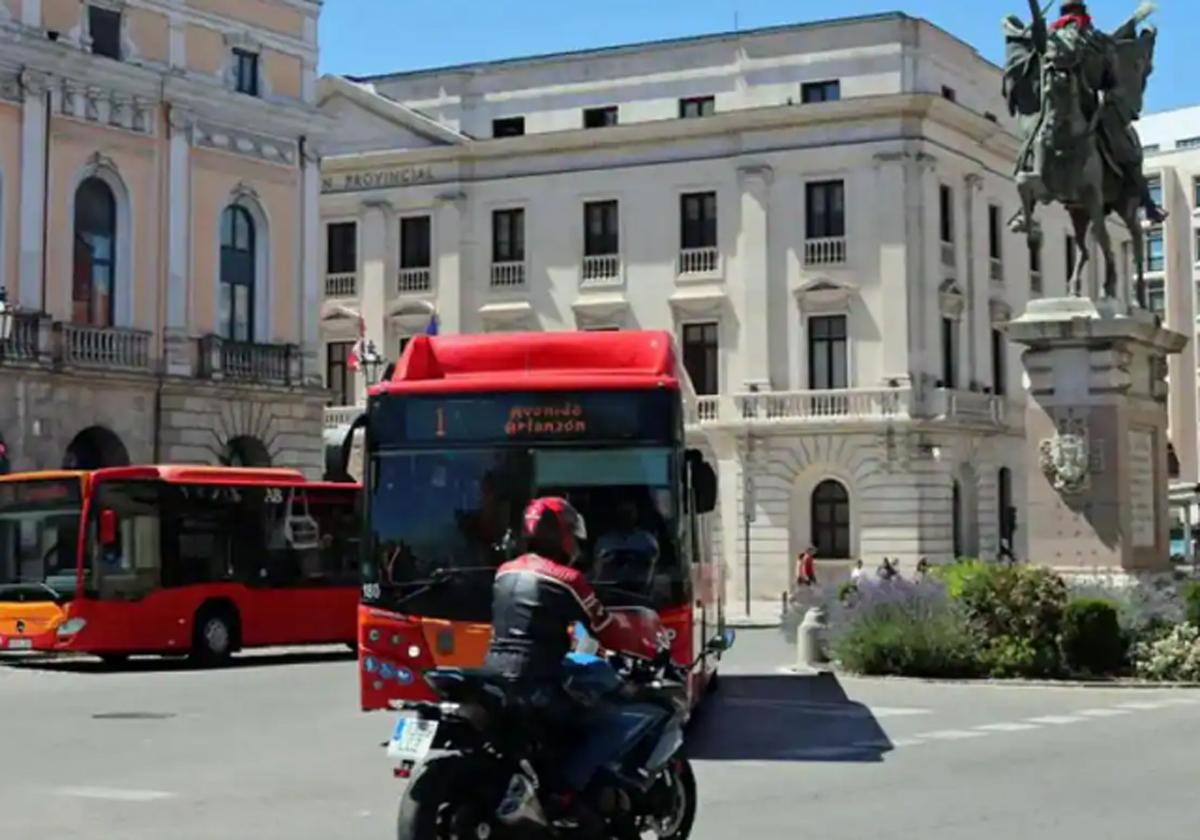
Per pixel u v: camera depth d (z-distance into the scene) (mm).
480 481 15742
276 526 31797
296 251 46875
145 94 42469
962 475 57812
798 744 16984
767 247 57281
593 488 15594
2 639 29016
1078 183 25750
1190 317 106312
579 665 9812
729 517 57219
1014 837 11383
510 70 61781
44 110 40000
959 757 15852
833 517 56219
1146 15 26375
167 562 29812
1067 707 20562
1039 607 23641
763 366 57062
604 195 59844
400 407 15977
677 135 58531
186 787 14227
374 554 15773
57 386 39812
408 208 62250
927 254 56219
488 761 9586
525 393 15812
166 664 30703
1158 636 23672
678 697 10344
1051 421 25453
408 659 15555
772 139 57344
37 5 39844
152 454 42281
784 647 34969
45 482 29266
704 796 13359
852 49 56938
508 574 9945
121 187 42031
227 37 44781
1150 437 26562
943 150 57312
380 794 13781
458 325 61188
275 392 45531
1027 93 26484
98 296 41625
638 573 15281
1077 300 25484
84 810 12953
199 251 43969
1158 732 17844
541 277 60562
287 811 12867
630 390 15742
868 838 11320
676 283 58656
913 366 55469
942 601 24719
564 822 9844
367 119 63000
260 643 31219
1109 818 12195
